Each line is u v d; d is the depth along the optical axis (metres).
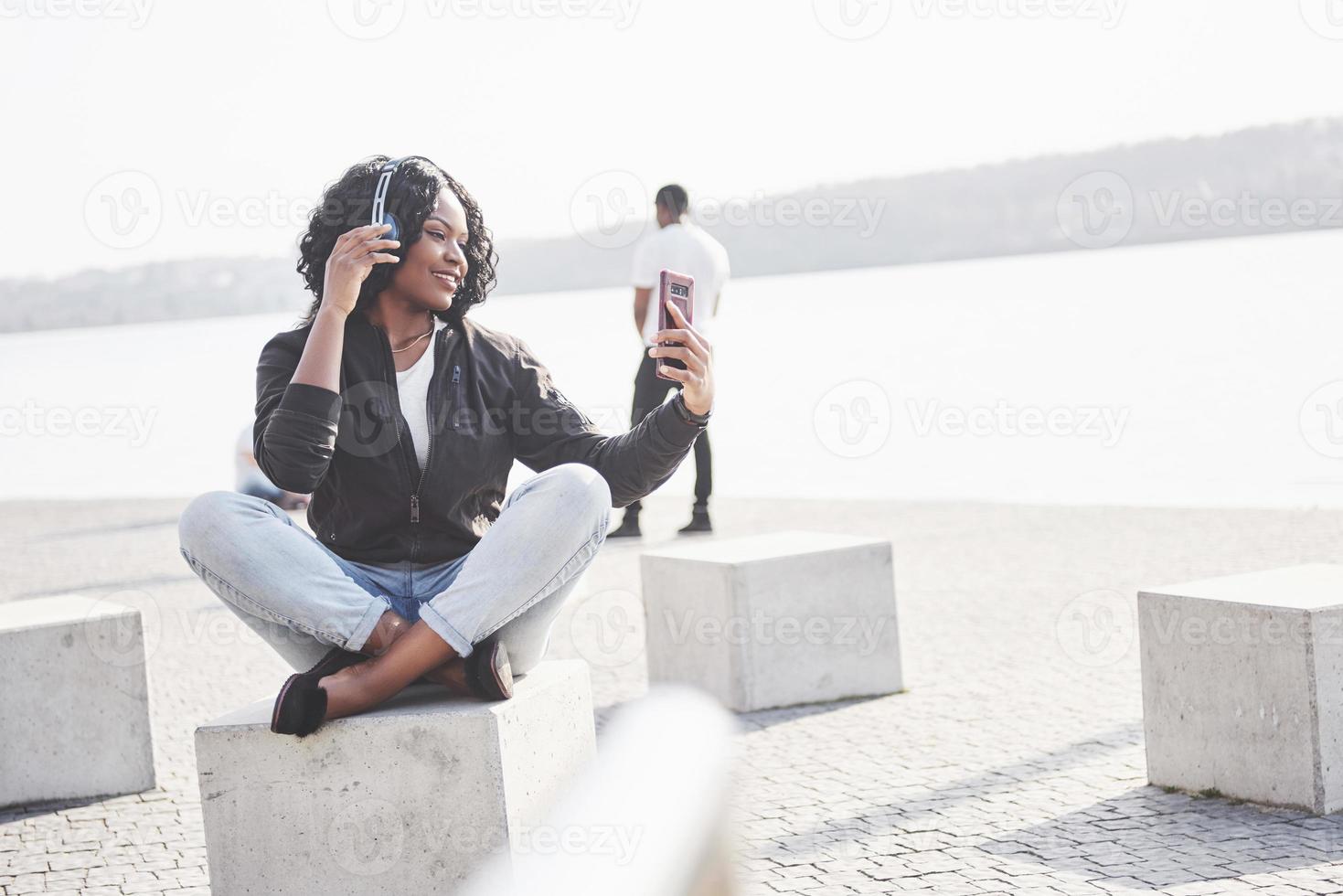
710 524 9.34
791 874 3.24
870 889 3.10
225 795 2.76
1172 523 8.76
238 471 11.27
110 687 4.52
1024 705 4.94
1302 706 3.51
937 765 4.21
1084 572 7.43
